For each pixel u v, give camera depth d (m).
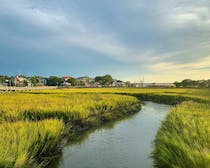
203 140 8.19
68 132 14.50
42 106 19.75
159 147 9.53
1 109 18.19
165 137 9.34
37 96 38.22
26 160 8.20
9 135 9.23
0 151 7.49
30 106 19.67
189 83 142.88
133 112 29.20
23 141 8.82
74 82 168.88
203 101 33.97
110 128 18.20
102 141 14.05
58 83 167.25
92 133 16.34
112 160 10.71
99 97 35.62
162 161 8.58
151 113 28.48
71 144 13.31
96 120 19.62
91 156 11.26
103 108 23.59
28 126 11.20
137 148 12.55
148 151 11.98
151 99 52.31
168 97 46.28
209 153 6.53
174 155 7.64
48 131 11.09
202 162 6.35
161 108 34.84
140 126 19.14
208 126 10.47
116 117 23.88
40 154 9.78
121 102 29.59
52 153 10.96
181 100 40.62
